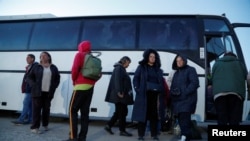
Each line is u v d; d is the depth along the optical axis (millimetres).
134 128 8422
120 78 6676
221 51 7742
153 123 6281
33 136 6504
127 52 8203
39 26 9336
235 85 5578
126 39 8328
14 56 9297
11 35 9523
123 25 8516
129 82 6934
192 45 7859
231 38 7828
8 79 9250
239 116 5633
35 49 9086
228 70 5676
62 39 8922
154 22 8336
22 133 6828
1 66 9367
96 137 6703
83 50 5680
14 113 10914
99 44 8469
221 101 5680
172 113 6664
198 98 7574
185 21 8148
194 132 6691
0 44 9531
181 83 5840
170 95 6039
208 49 7922
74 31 8891
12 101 9141
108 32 8547
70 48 8750
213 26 7988
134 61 8094
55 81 7055
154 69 6219
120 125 6910
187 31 8031
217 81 5730
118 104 6871
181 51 7863
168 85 7000
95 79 5648
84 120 5633
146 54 6207
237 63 5742
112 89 6852
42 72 6734
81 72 5570
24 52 9211
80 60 5512
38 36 9203
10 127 7680
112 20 8664
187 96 5754
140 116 5941
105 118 8180
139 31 8312
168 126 7293
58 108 8578
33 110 6781
